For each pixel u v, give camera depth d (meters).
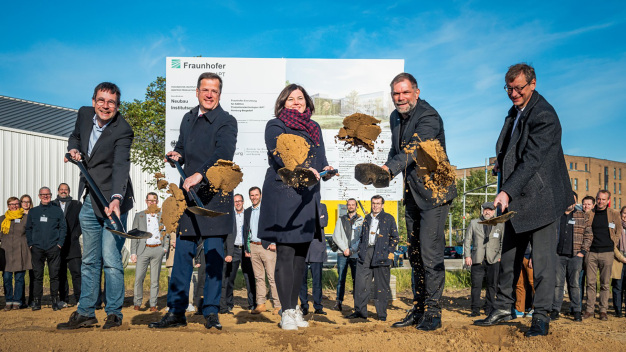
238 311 7.42
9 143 18.70
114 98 3.70
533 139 3.38
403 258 17.89
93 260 3.76
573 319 7.37
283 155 3.29
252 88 9.51
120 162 3.71
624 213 8.44
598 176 82.31
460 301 9.52
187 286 3.84
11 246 7.70
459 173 71.44
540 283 3.39
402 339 3.27
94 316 3.77
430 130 3.65
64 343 3.08
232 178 3.59
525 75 3.43
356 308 6.95
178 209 3.68
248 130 9.48
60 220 7.58
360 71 9.59
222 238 3.87
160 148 20.59
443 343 3.20
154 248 7.23
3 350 2.95
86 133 3.74
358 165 3.43
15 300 7.70
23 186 19.03
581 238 7.34
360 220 8.21
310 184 3.24
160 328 3.67
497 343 3.26
